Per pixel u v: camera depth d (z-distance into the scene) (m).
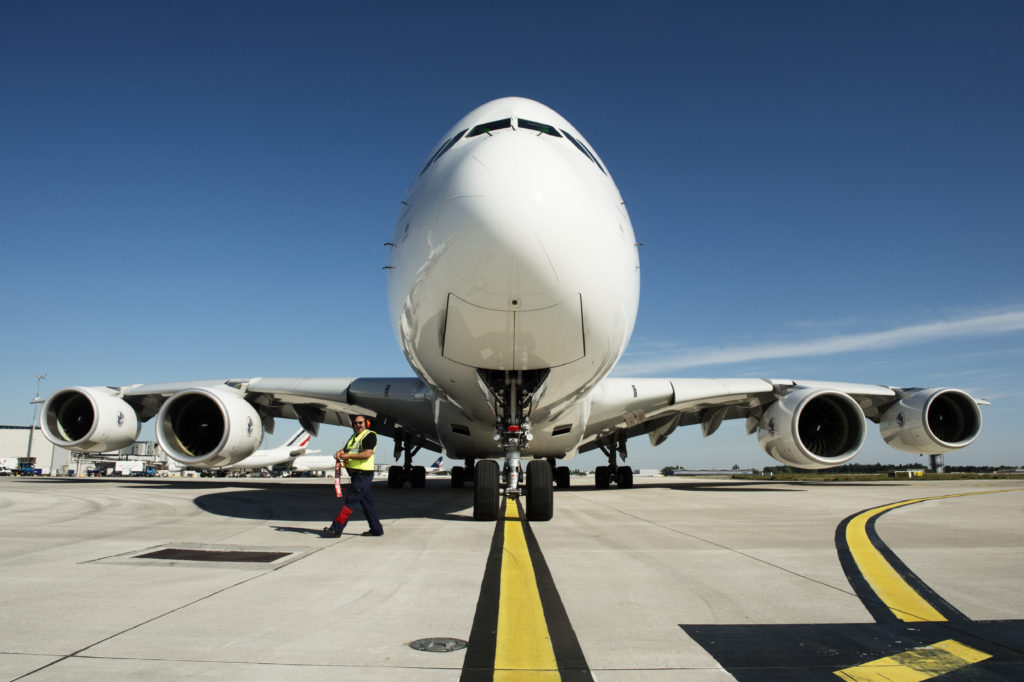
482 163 6.95
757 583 4.69
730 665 2.96
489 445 12.52
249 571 5.02
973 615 3.87
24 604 3.97
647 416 14.52
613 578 4.82
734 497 13.82
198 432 13.24
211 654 3.05
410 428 15.10
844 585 4.64
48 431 14.35
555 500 12.80
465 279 6.86
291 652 3.08
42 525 8.01
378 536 6.99
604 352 8.37
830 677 2.82
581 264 6.85
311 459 78.56
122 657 2.99
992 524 8.47
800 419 14.31
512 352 7.78
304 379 14.35
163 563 5.31
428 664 2.93
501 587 4.50
